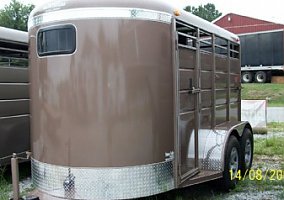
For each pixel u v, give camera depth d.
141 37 4.29
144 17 4.30
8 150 6.75
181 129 4.68
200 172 5.25
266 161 7.95
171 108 4.55
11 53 6.85
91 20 4.20
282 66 26.28
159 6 4.41
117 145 4.25
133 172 4.30
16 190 4.35
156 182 4.42
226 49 6.62
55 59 4.35
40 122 4.54
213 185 5.71
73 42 4.25
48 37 4.38
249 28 36.19
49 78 4.40
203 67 5.45
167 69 4.49
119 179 4.26
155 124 4.40
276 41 26.38
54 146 4.40
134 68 4.27
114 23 4.21
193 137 5.05
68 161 4.32
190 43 5.03
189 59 4.88
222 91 6.40
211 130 5.71
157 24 4.38
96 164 4.24
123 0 4.24
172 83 4.54
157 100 4.41
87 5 4.20
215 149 5.40
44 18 4.41
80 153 4.28
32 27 4.62
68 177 4.33
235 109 7.20
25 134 7.14
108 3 4.20
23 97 7.10
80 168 4.28
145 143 4.35
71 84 4.27
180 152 4.66
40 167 4.57
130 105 4.27
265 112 11.95
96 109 4.23
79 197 4.30
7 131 6.72
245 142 6.59
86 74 4.23
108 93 4.22
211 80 5.78
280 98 22.23
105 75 4.21
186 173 4.85
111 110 4.23
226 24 37.41
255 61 27.23
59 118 4.35
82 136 4.26
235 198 5.55
